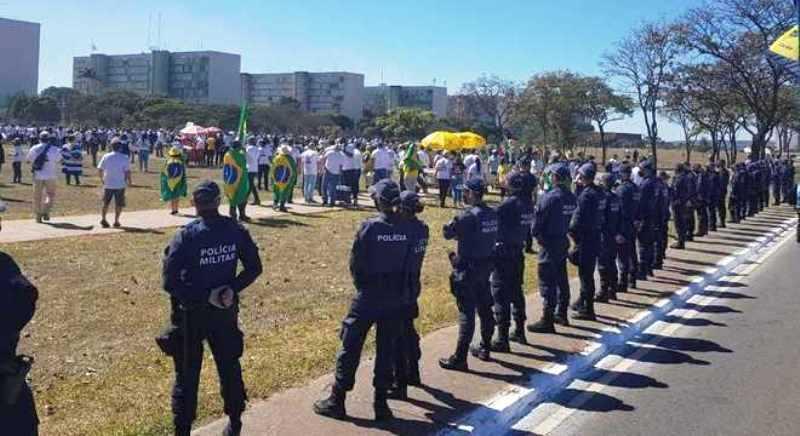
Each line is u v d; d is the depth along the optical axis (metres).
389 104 136.75
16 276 3.54
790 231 22.58
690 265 15.09
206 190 5.11
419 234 6.08
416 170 25.84
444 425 6.01
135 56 131.88
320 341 8.48
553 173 9.27
